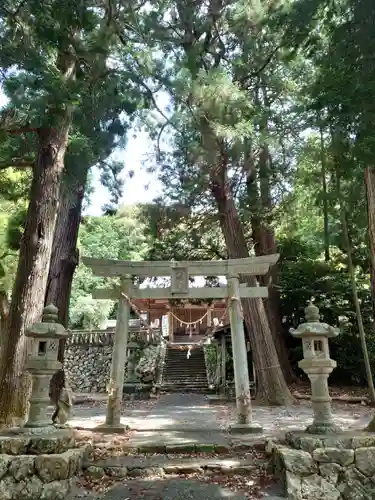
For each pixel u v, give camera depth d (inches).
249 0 363.6
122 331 279.0
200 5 383.2
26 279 230.8
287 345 567.8
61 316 355.9
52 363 189.6
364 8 218.7
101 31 254.1
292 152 402.3
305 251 589.0
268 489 164.6
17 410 210.2
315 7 267.3
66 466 163.8
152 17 312.8
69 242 371.2
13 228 372.8
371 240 234.5
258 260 282.4
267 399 404.8
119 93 291.1
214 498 155.9
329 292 525.7
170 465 185.3
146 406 426.3
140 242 952.3
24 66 206.5
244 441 215.5
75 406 430.3
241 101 322.3
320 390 187.5
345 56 231.3
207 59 415.8
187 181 439.5
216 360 626.5
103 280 847.7
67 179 300.8
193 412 364.8
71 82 236.1
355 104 214.2
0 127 245.0
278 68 402.9
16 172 387.5
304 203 495.8
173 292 283.1
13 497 156.8
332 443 168.7
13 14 209.2
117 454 200.4
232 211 453.1
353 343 520.4
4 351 221.5
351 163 262.2
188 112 347.9
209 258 555.2
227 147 384.8
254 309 431.5
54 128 250.2
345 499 155.9
